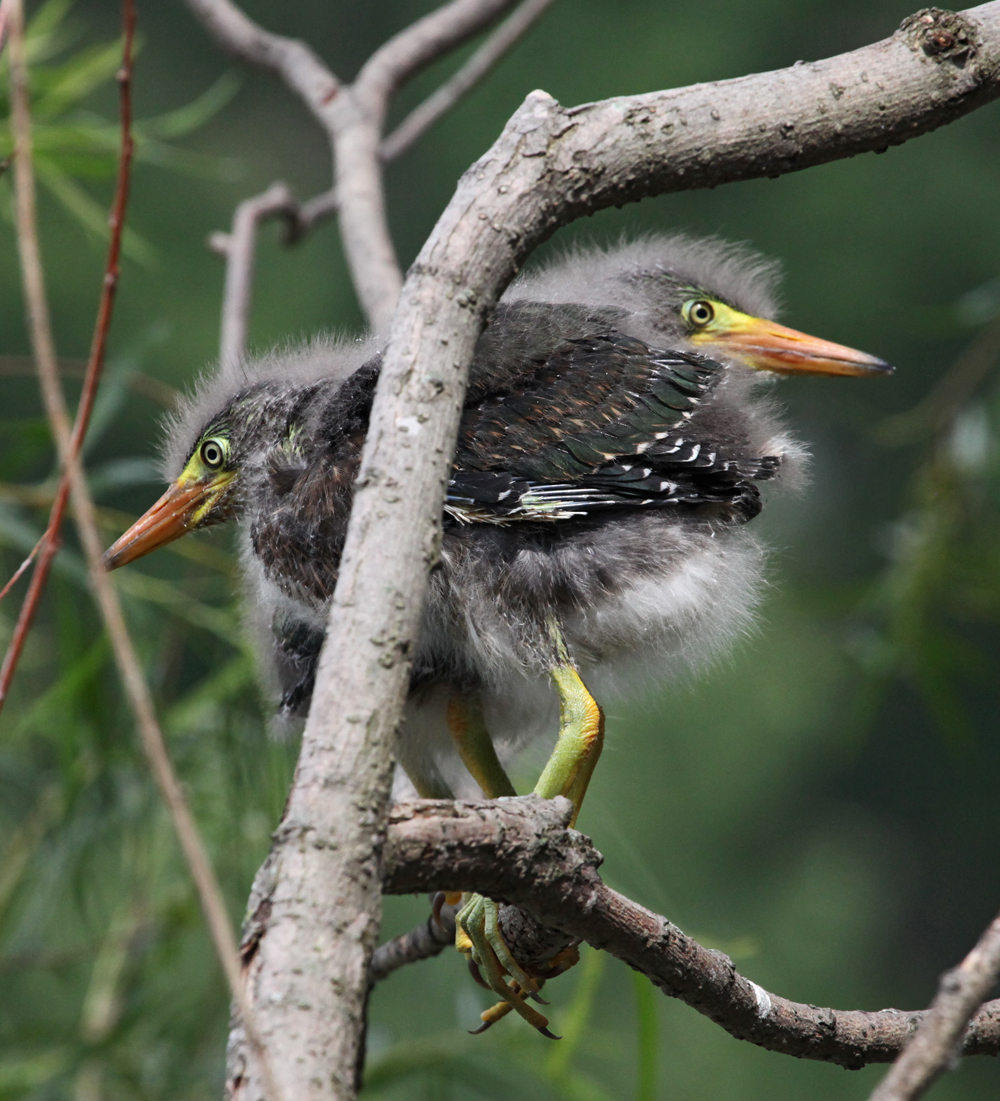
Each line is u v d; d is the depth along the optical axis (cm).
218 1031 845
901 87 432
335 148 785
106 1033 821
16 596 919
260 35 859
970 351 1030
